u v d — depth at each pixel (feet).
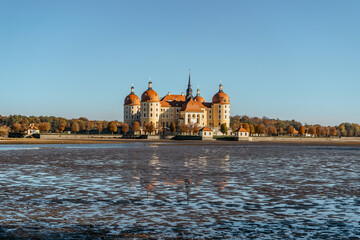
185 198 111.65
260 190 126.62
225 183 142.51
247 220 86.58
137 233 76.54
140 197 112.78
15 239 72.18
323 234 76.02
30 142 541.34
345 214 92.27
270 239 73.00
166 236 74.74
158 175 166.20
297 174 174.81
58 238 73.00
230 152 362.53
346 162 251.19
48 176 159.74
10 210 94.63
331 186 136.67
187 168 198.90
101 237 73.92
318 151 409.08
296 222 84.94
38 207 98.27
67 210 95.20
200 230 78.69
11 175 161.99
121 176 161.58
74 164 216.33
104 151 353.51
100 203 103.81
